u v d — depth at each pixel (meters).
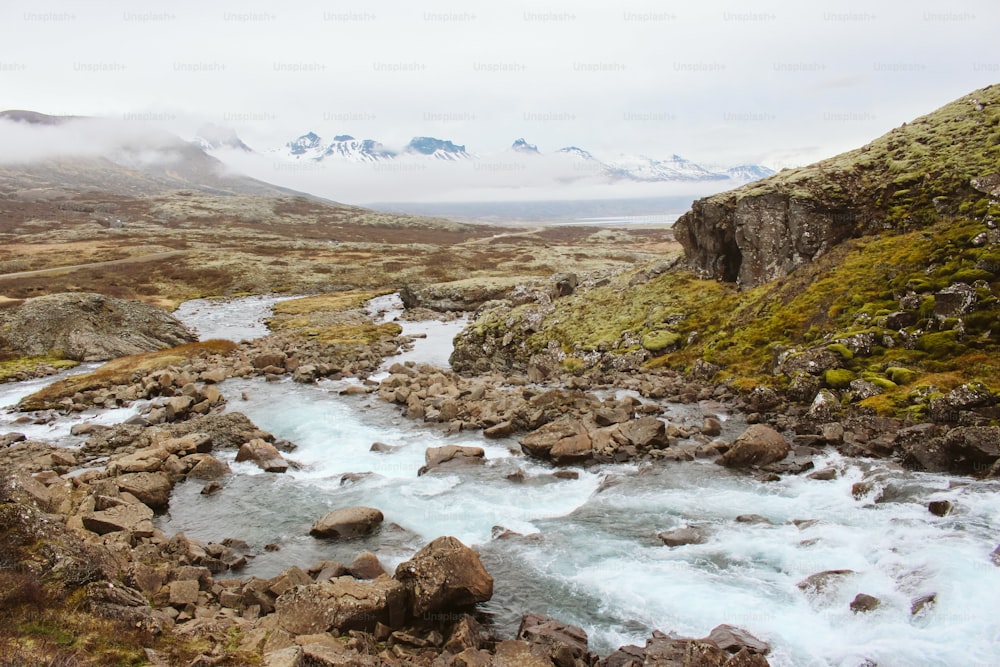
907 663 15.88
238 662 15.18
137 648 15.15
